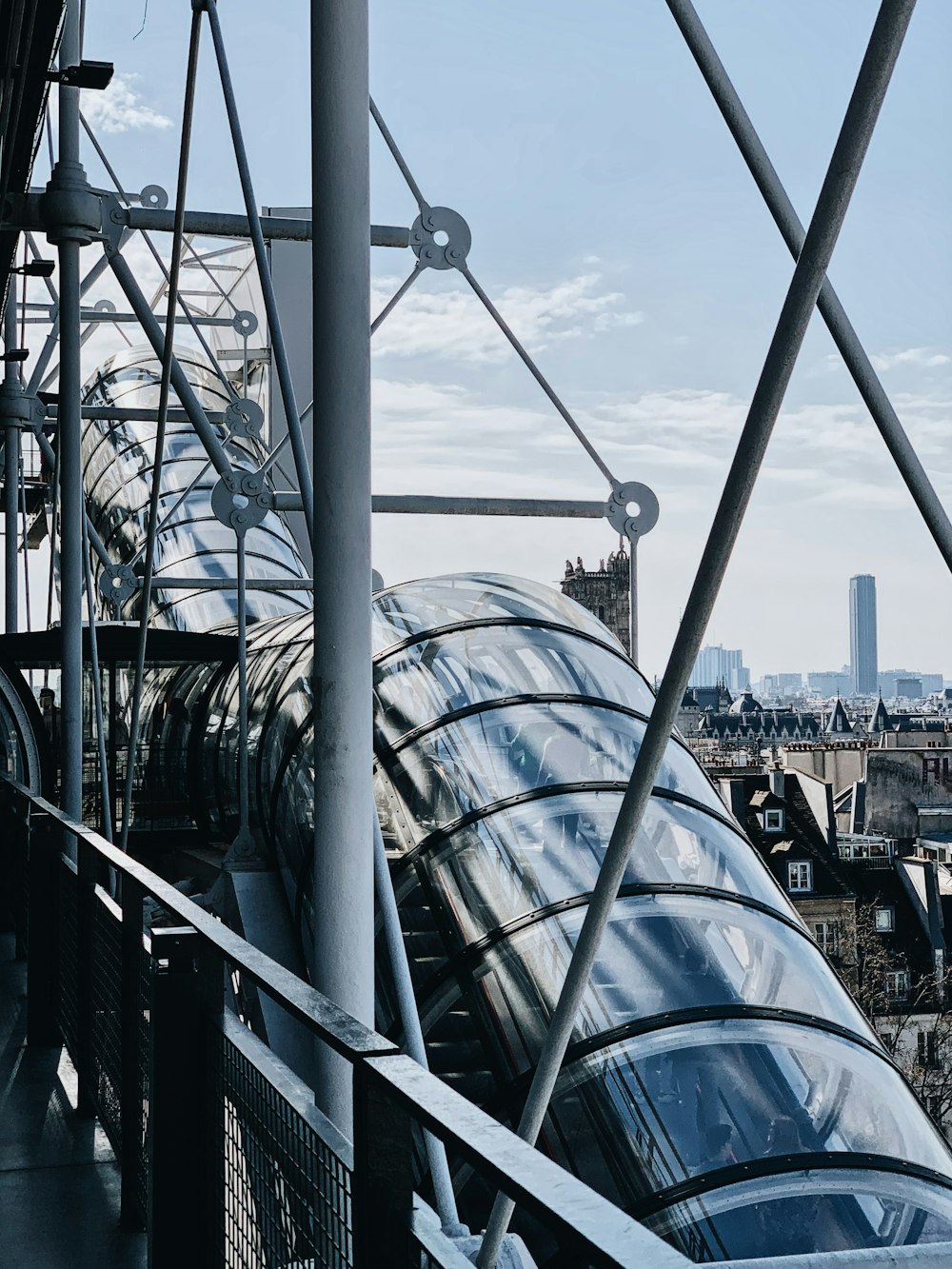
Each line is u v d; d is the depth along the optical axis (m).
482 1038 9.34
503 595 13.97
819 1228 7.96
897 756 79.88
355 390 4.83
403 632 13.18
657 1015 9.20
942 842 72.62
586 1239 1.39
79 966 6.33
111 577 21.77
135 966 5.01
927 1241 7.91
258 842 14.70
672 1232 7.90
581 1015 9.21
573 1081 8.81
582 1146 8.51
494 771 11.43
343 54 4.78
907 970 61.03
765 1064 8.98
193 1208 4.05
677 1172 8.23
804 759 86.25
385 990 10.08
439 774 11.41
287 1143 3.06
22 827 10.22
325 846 4.78
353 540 4.82
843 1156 8.42
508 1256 7.39
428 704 12.12
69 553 12.72
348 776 4.79
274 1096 3.19
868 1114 8.82
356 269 4.82
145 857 17.23
